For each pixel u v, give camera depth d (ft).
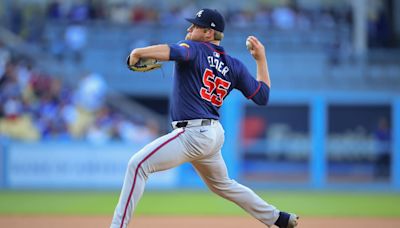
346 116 235.40
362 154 230.89
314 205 150.51
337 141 232.32
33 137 213.87
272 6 285.02
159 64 67.15
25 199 161.48
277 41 257.75
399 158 209.97
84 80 225.15
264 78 73.82
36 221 115.65
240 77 71.82
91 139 214.48
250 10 282.15
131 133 219.61
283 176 231.30
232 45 252.01
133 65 64.23
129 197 68.33
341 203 156.15
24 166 198.59
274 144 230.89
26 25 271.49
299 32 261.24
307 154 231.91
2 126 213.46
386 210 140.87
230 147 205.36
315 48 253.85
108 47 255.29
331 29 265.95
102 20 271.69
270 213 75.36
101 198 164.96
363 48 257.14
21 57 246.27
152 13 273.95
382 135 226.99
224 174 74.08
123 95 251.39
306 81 247.29
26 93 222.07
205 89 69.31
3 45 248.52
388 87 250.37
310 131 221.05
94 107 222.28
